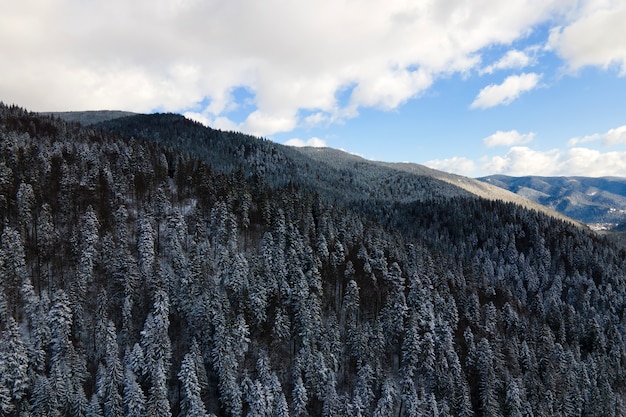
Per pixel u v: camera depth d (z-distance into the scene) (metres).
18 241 86.94
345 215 153.50
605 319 154.62
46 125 181.00
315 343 94.56
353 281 109.94
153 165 144.75
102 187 120.56
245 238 118.88
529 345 119.12
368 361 94.19
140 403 71.38
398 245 147.38
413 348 95.81
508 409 92.56
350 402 88.56
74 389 71.62
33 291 82.19
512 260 199.38
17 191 105.62
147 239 98.94
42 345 76.38
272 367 91.19
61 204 109.38
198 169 149.12
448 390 90.19
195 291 93.31
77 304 83.81
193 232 114.19
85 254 92.69
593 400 104.75
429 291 120.06
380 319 107.50
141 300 91.50
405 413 87.38
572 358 111.00
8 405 65.94
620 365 129.50
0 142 126.75
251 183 155.00
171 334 90.06
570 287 181.00
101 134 192.75
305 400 82.56
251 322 94.56
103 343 80.62
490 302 128.25
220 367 80.94
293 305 101.12
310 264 113.75
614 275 196.25
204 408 73.81
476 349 105.50
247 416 76.75
